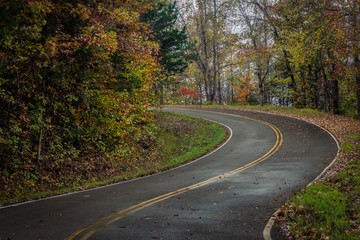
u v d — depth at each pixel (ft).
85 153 54.19
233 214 23.03
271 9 102.83
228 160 53.42
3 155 39.22
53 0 42.91
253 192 30.35
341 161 43.47
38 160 43.45
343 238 17.65
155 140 76.54
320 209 22.95
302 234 18.81
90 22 45.80
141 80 62.03
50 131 48.21
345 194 26.94
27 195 33.50
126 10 53.52
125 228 19.83
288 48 98.68
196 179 38.91
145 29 56.54
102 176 49.24
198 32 163.22
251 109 127.95
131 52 52.54
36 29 35.83
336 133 66.95
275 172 40.45
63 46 41.70
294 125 83.66
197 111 130.21
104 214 23.25
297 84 131.75
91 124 53.42
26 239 17.62
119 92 57.82
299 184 33.17
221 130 89.92
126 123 55.62
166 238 17.97
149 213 23.53
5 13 33.09
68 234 18.60
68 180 44.57
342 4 62.80
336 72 84.69
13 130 38.78
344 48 70.44
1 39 34.40
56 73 45.68
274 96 169.27
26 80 41.81
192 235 18.49
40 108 42.80
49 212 24.14
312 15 79.87
